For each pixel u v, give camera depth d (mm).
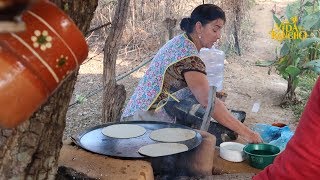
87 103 4773
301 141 851
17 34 660
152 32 6055
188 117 2398
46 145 1024
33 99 678
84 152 1729
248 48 6590
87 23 976
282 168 880
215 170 1919
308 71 5348
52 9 703
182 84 2412
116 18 2875
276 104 4730
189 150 1806
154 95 2447
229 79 5441
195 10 2379
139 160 1672
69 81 993
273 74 5730
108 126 2064
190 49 2365
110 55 2939
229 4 6000
